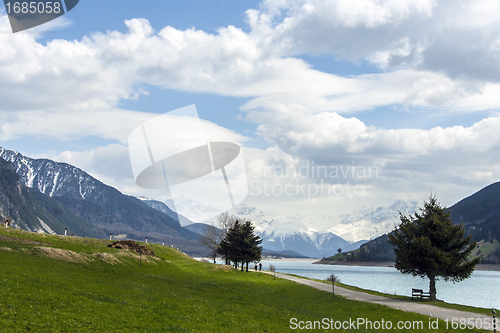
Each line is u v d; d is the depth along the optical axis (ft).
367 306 160.25
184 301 131.54
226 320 110.52
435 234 186.70
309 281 272.10
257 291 195.72
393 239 196.95
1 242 180.24
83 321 83.61
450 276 188.96
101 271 161.58
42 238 224.53
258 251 327.26
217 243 366.63
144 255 247.70
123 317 93.50
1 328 70.08
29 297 93.56
